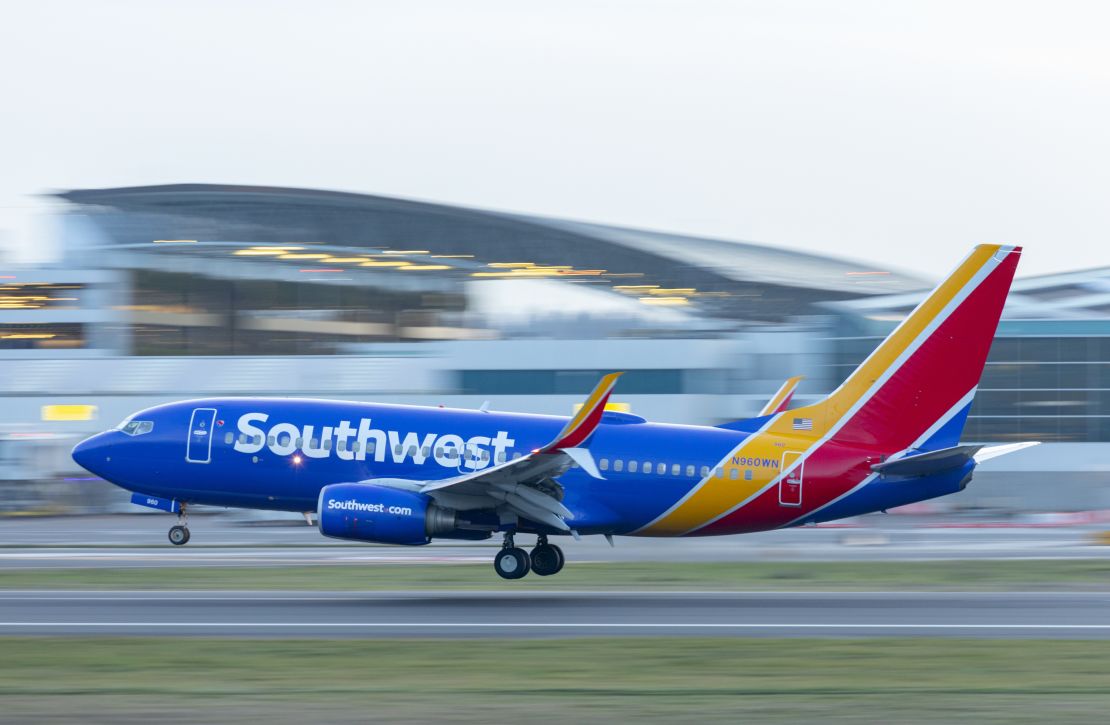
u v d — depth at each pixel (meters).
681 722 60.59
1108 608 104.44
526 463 105.25
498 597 110.44
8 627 91.81
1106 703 65.75
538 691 68.00
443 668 75.31
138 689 68.19
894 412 117.75
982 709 64.00
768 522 119.00
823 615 99.69
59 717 61.12
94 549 158.62
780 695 67.31
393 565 137.50
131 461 126.69
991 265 115.88
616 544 155.00
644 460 118.19
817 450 117.50
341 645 83.38
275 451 122.38
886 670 75.50
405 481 113.56
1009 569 133.62
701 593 113.88
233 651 81.00
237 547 162.50
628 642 85.31
